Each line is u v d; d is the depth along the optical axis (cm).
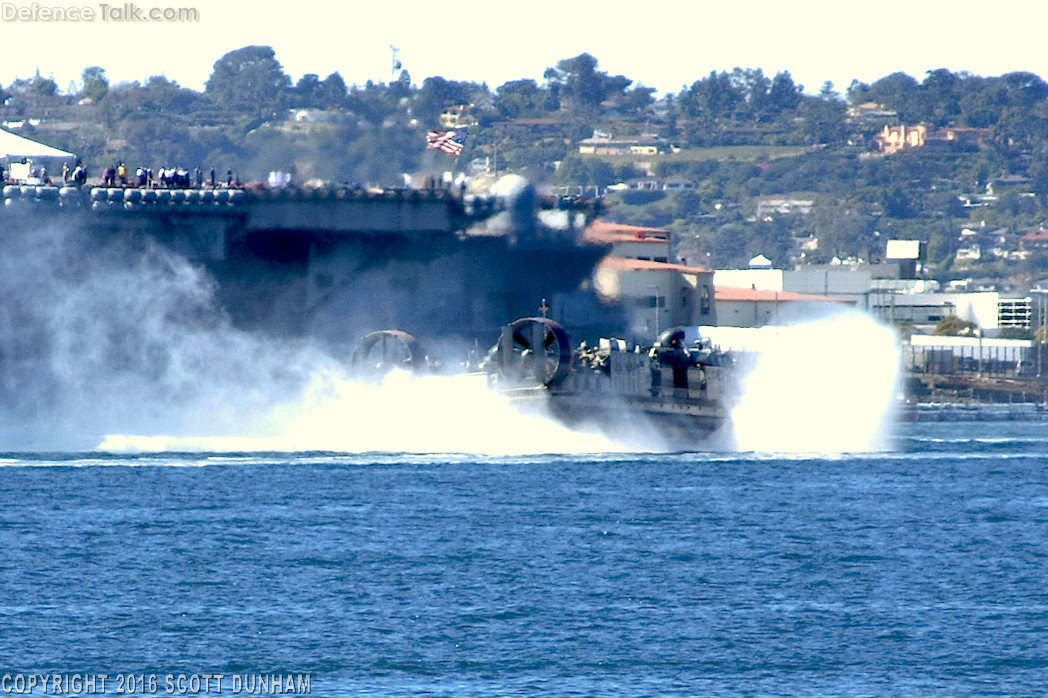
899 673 17225
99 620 19150
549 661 17588
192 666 17300
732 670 17312
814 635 18750
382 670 17188
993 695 16512
